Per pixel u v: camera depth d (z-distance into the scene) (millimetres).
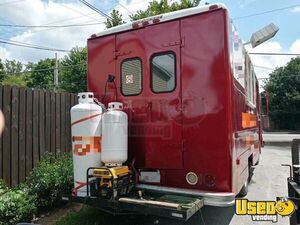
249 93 7250
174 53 4961
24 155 6340
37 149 6680
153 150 5098
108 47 5652
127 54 5434
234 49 5020
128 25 5422
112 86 5578
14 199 5059
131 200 4508
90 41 5859
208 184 4656
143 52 5262
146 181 5125
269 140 23859
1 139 5852
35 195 5641
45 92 6984
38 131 6738
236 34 5289
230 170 4555
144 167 5156
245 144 6258
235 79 5008
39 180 5871
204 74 4715
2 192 5188
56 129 7258
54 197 5895
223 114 4586
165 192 4816
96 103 5188
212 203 4504
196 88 4773
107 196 4629
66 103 7609
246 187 6699
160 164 5023
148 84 5195
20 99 6328
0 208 4797
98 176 4672
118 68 5531
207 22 4715
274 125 46094
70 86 35375
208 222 5613
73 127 4930
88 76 5859
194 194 4617
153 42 5160
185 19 4879
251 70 7910
